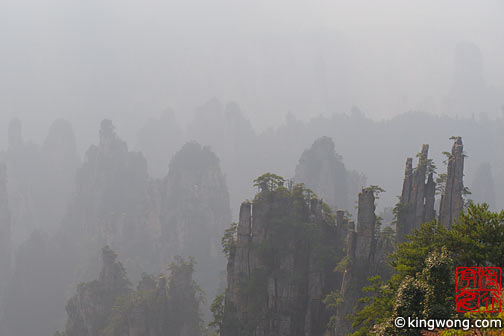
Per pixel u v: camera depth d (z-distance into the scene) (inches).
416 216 3356.3
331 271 3563.0
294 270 3577.8
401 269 1455.5
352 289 3127.5
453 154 3287.4
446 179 3312.0
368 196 3292.3
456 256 1391.5
